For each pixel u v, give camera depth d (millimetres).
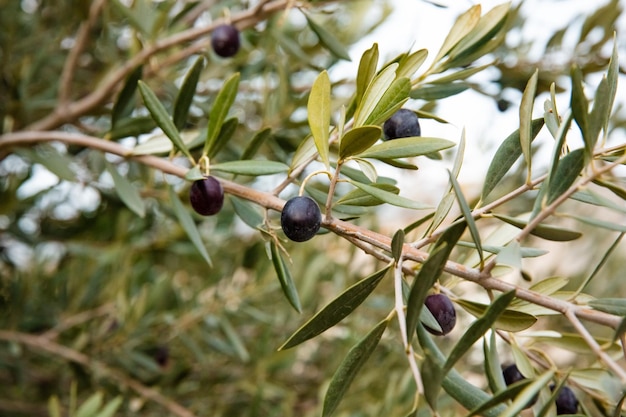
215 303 706
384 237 354
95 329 743
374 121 345
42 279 785
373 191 350
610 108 333
